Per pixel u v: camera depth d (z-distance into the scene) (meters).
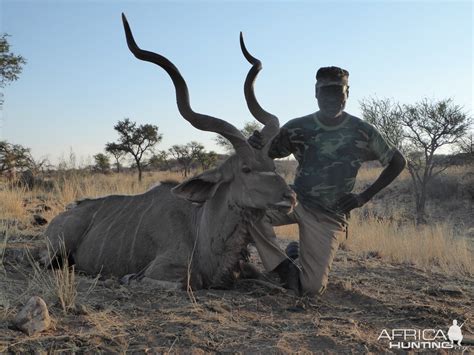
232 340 3.65
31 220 8.41
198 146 32.78
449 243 7.77
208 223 4.93
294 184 5.09
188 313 4.12
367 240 8.19
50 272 5.48
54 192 12.08
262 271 5.84
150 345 3.48
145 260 5.37
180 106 4.74
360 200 4.93
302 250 4.89
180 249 5.09
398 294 5.25
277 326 3.99
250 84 4.96
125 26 4.60
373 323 4.28
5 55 21.64
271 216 5.01
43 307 3.60
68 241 5.87
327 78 4.75
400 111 16.16
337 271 6.25
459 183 16.94
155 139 32.12
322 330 3.95
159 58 4.64
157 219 5.41
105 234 5.67
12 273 5.14
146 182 14.66
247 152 4.64
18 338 3.42
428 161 15.55
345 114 4.89
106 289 4.67
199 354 3.42
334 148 4.83
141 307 4.19
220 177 4.78
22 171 15.38
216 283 4.95
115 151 32.06
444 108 15.56
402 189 17.39
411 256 7.48
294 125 4.92
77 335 3.50
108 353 3.34
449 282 6.03
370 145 4.86
